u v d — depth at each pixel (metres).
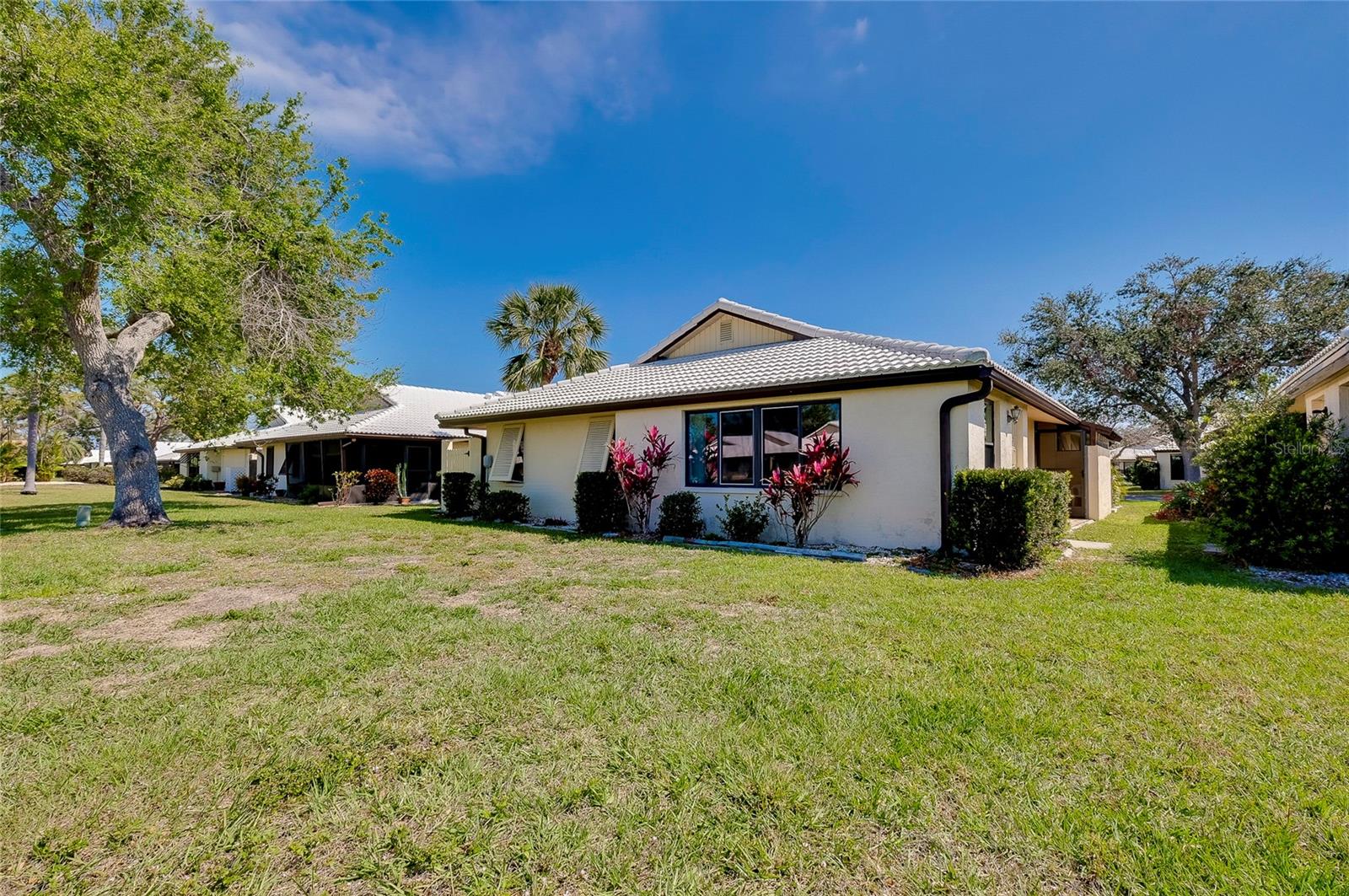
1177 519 13.80
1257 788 2.31
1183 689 3.24
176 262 10.41
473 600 5.53
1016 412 10.62
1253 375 25.78
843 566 7.10
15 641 4.29
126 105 9.61
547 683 3.41
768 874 1.88
